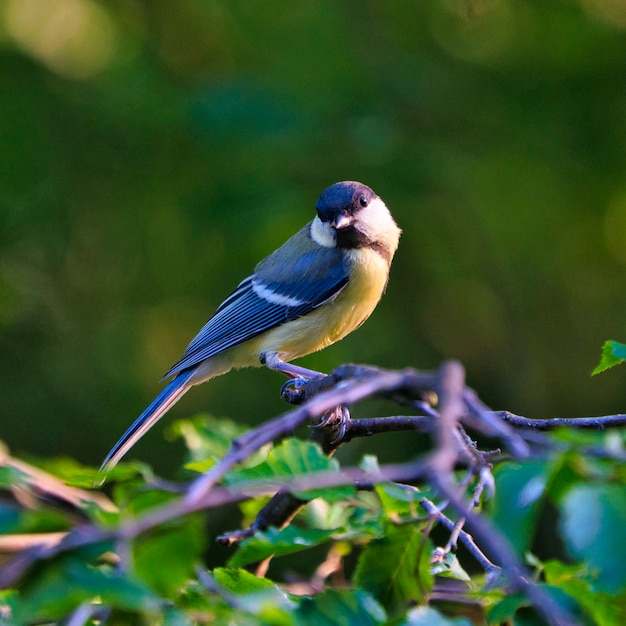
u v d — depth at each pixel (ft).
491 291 43.91
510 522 8.89
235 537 15.48
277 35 41.83
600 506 8.23
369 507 13.87
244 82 39.19
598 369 14.87
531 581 11.35
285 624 9.53
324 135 38.09
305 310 28.76
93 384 41.24
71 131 41.73
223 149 38.24
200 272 41.98
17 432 40.14
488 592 11.84
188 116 38.45
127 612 10.00
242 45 42.29
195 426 21.31
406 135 39.81
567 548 8.43
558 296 44.01
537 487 8.88
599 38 40.45
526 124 40.68
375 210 29.14
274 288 29.14
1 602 10.76
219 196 37.81
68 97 41.86
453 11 42.11
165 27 43.68
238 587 12.22
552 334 44.14
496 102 40.88
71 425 40.68
